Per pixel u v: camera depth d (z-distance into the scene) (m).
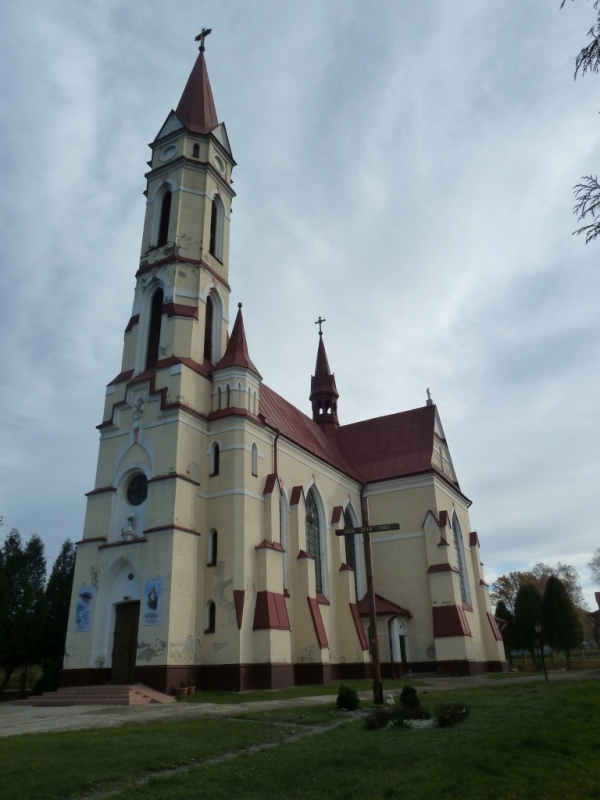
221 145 48.56
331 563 46.59
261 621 34.50
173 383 38.03
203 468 37.75
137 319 42.66
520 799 10.56
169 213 45.31
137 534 35.62
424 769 12.52
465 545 58.81
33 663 44.00
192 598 34.12
